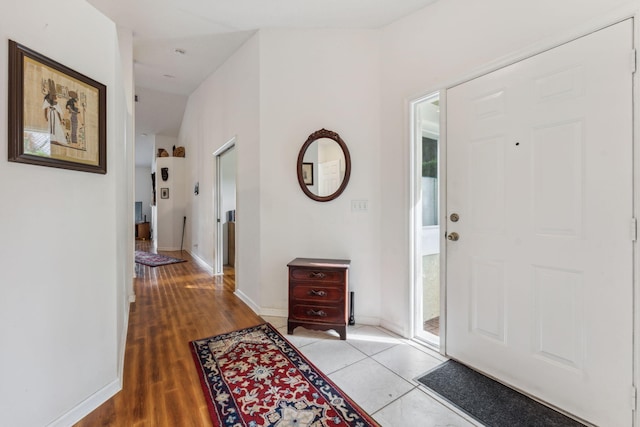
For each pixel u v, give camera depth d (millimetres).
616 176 1327
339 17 2480
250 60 3057
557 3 1508
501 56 1732
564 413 1480
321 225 2707
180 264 5242
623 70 1306
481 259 1853
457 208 1986
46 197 1292
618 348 1327
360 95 2592
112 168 1668
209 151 4590
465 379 1773
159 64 3949
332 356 2037
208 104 4559
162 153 6977
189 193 6305
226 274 4477
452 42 2004
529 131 1618
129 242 3041
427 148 2564
